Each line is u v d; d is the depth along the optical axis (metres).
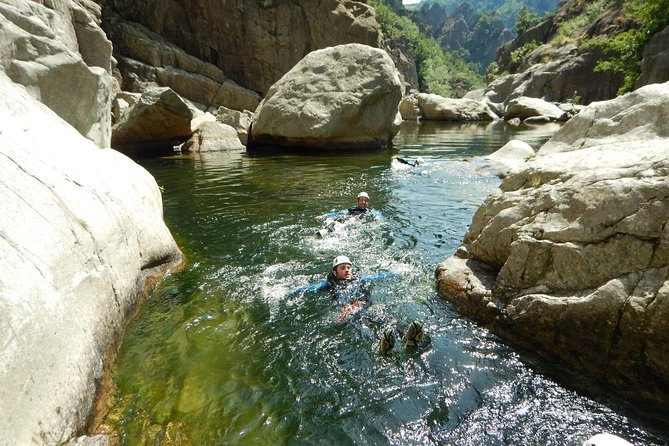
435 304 4.51
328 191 9.74
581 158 4.22
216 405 3.08
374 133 15.68
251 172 11.94
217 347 3.79
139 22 25.53
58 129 4.75
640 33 24.86
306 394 3.20
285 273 5.43
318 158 14.17
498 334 3.90
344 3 29.98
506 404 3.06
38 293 2.64
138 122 13.92
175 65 25.20
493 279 4.36
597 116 8.14
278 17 28.30
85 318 3.11
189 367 3.49
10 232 2.73
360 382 3.33
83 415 2.69
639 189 3.23
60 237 3.17
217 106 25.95
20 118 4.24
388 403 3.10
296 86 15.25
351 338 3.95
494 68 62.56
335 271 5.12
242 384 3.31
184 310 4.40
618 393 3.10
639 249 3.11
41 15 9.27
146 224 4.99
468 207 8.30
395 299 4.66
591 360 3.25
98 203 4.05
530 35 57.00
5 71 6.36
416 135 22.00
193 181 10.83
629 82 25.52
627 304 2.99
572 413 2.95
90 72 7.43
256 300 4.69
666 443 2.67
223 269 5.51
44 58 6.88
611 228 3.30
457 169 11.97
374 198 9.09
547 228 3.75
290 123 14.80
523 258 3.83
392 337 3.62
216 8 27.08
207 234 6.89
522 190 4.47
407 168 12.25
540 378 3.32
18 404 2.17
